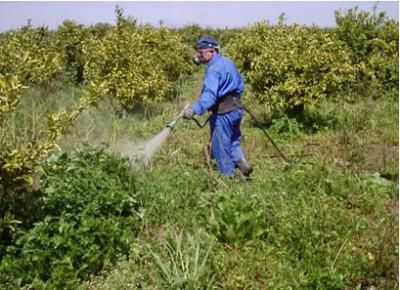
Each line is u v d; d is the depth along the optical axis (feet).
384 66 43.42
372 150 28.14
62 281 13.91
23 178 14.37
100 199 16.98
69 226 15.06
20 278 13.85
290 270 14.75
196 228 16.96
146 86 32.89
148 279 14.69
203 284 14.10
